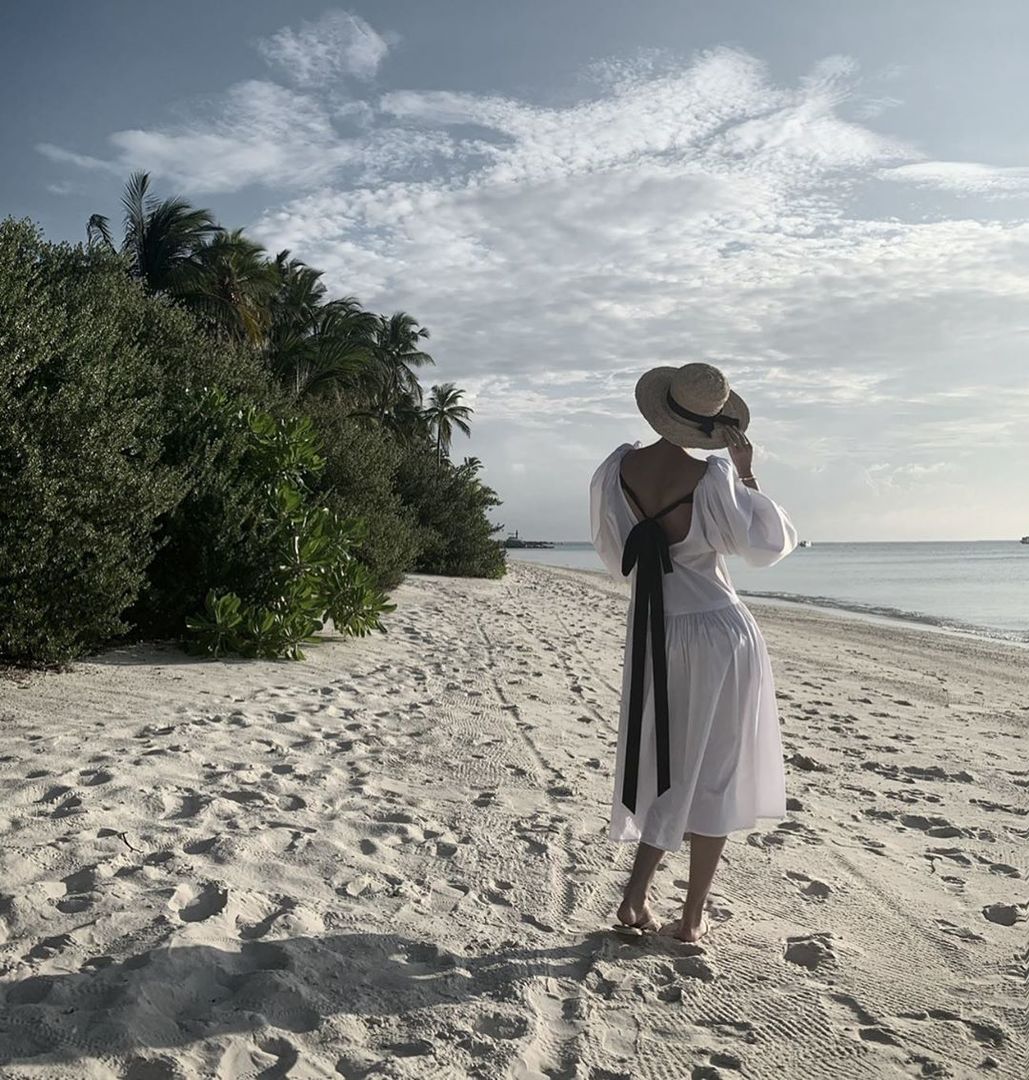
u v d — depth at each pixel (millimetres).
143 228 29312
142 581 8281
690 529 3398
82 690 7168
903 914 3867
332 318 41406
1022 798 6055
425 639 12344
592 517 3670
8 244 8000
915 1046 2771
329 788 5117
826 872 4340
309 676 8727
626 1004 2941
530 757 6262
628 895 3443
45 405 7504
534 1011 2850
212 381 11930
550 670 10477
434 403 69500
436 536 29484
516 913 3629
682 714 3352
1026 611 29391
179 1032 2576
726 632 3361
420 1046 2615
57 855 3764
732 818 3346
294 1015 2729
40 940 3049
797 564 97750
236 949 3092
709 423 3490
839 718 8859
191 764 5316
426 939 3307
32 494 7105
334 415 19422
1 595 7207
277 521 10258
